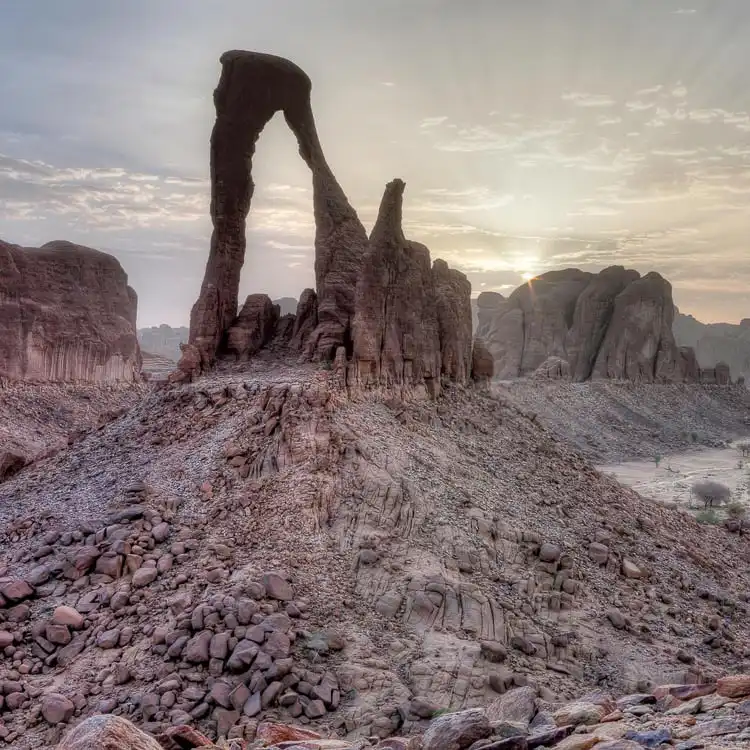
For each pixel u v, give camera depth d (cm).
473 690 2073
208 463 3019
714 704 1181
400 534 2706
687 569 3384
